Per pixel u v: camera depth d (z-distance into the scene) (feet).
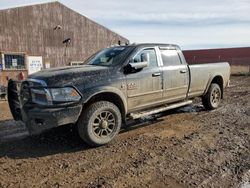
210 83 27.40
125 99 18.99
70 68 18.49
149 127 22.36
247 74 81.10
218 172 13.93
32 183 13.01
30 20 68.39
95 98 17.97
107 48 22.44
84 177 13.57
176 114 26.84
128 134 20.51
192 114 26.81
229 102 33.27
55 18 73.31
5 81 63.26
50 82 16.24
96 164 15.10
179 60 23.71
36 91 16.57
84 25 79.87
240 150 16.92
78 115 16.63
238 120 24.20
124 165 14.90
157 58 21.68
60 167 14.79
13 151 17.24
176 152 16.62
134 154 16.44
